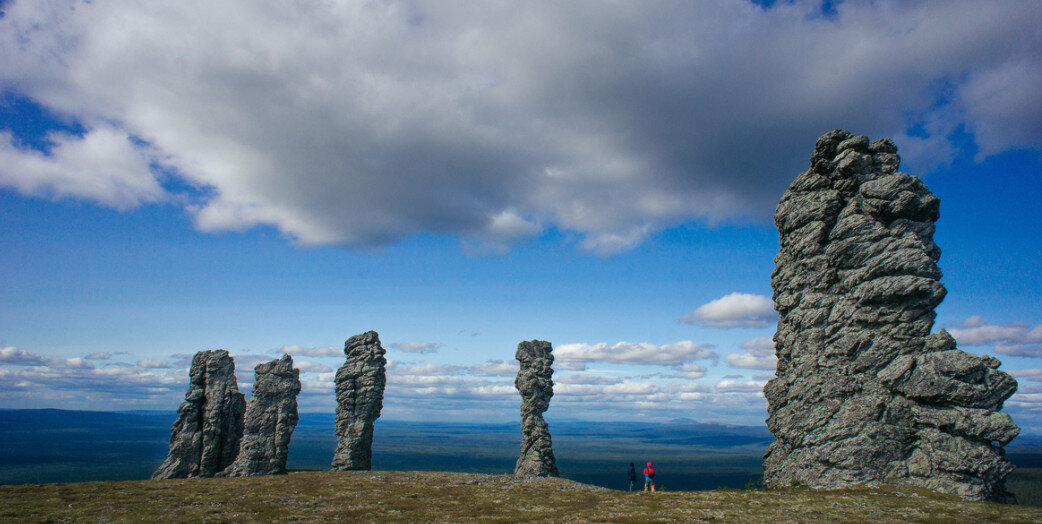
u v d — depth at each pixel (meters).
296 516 35.16
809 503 39.69
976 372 46.12
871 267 52.44
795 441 53.66
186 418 71.31
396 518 34.72
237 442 72.94
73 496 42.53
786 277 59.06
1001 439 43.66
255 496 44.00
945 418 45.91
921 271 50.81
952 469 44.16
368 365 76.62
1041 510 36.97
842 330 52.97
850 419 49.84
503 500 42.69
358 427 73.44
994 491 43.75
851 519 33.56
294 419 71.19
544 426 69.19
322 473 65.12
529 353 72.19
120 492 45.16
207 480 56.00
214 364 74.00
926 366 47.75
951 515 34.97
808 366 54.28
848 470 48.09
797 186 60.16
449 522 33.22
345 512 36.97
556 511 37.31
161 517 34.12
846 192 56.59
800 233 58.28
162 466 68.94
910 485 45.50
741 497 43.06
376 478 58.16
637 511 37.06
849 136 57.56
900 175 53.22
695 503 40.44
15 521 32.12
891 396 49.31
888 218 54.06
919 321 50.41
